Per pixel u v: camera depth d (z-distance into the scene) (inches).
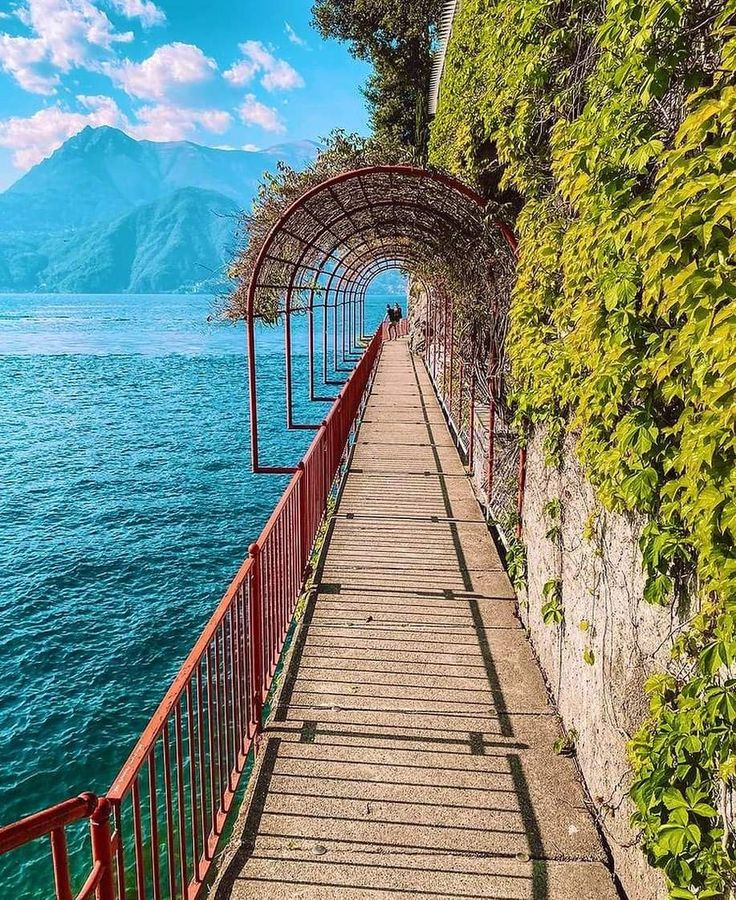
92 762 260.4
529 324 157.3
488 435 263.0
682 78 84.5
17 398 1128.8
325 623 181.5
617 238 91.1
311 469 225.5
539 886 101.2
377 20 889.5
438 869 104.0
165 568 452.8
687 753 77.7
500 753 130.8
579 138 108.3
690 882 75.8
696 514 71.1
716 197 66.9
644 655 95.7
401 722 140.2
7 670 325.1
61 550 480.4
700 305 67.5
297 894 99.3
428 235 407.8
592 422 110.5
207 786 211.5
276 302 374.6
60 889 63.2
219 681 117.6
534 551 171.6
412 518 264.5
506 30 174.9
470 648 169.8
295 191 285.9
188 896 96.4
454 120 287.9
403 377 678.5
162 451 764.0
